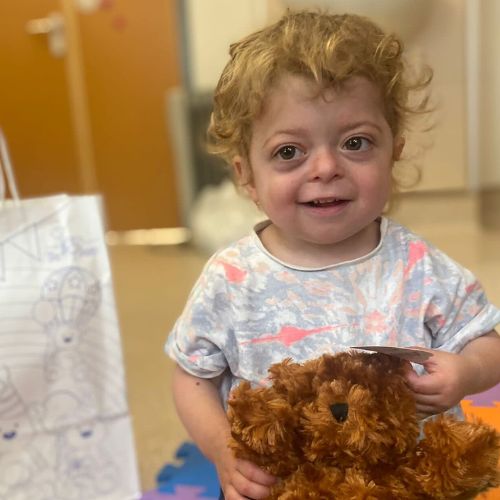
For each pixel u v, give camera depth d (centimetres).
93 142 297
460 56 241
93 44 286
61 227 89
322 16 77
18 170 297
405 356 59
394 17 222
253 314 72
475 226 259
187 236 286
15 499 90
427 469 53
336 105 67
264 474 57
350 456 53
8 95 291
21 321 88
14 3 283
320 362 58
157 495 106
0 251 87
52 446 91
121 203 302
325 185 67
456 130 249
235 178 105
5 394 88
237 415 56
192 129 275
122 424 94
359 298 71
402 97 75
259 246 75
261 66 69
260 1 268
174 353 74
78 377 91
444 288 72
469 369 65
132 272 245
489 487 56
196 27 278
